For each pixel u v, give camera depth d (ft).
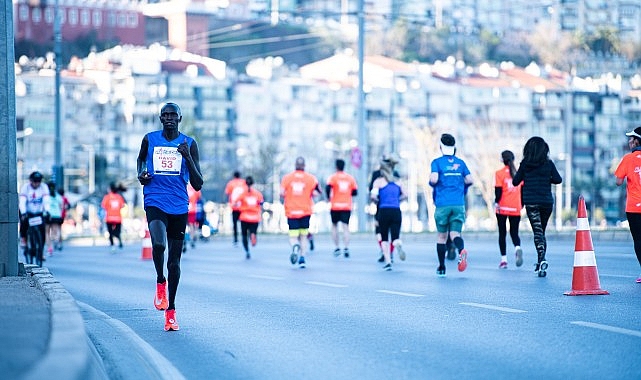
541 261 82.89
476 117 633.20
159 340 51.03
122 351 47.73
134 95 655.76
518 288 72.79
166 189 53.01
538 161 82.79
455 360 42.42
